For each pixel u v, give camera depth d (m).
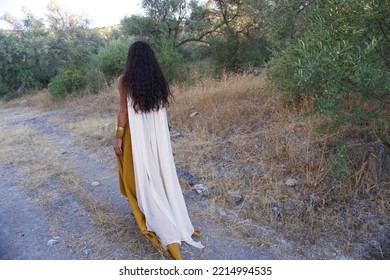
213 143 4.81
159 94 2.70
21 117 9.85
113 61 12.99
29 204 3.77
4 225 3.36
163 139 2.79
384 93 2.77
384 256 2.84
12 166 5.05
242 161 4.18
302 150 3.97
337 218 3.21
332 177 3.51
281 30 3.74
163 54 10.45
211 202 3.57
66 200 3.79
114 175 4.48
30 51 17.19
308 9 3.18
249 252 2.85
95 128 6.73
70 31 20.02
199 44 15.18
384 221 3.11
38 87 17.27
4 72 16.66
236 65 12.10
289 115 4.76
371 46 2.26
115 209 3.55
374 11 2.33
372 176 3.47
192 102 6.62
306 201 3.42
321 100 2.82
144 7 14.54
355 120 3.19
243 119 5.25
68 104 10.63
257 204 3.46
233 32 12.35
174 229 2.71
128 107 2.70
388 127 3.33
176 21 14.65
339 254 2.84
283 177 3.78
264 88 5.72
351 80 2.57
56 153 5.54
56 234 3.14
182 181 3.97
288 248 2.90
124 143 2.85
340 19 2.49
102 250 2.88
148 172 2.74
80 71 12.10
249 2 6.55
